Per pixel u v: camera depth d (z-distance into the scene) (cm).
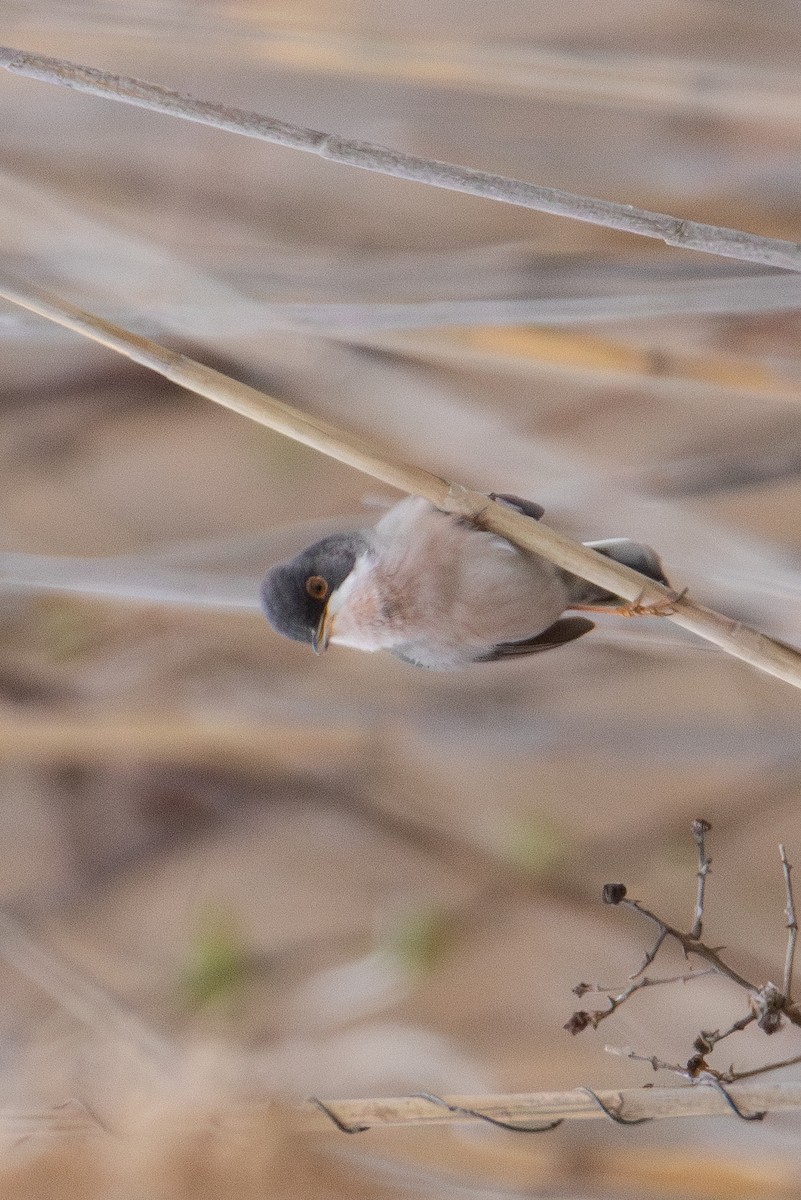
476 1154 457
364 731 472
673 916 471
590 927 471
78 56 470
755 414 470
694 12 468
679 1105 452
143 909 473
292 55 466
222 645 474
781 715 472
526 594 450
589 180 471
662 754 471
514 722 472
